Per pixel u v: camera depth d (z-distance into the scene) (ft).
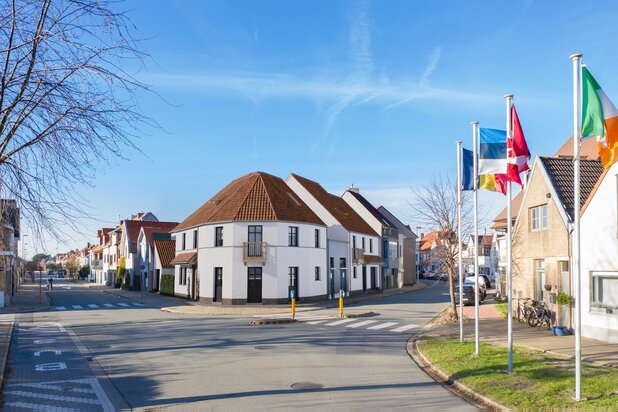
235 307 104.42
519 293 72.90
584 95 31.22
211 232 114.83
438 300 125.49
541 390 30.71
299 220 115.14
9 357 46.85
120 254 222.28
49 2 25.12
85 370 40.78
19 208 25.50
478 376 35.09
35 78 25.25
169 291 145.18
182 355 47.24
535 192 66.74
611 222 50.85
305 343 55.01
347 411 28.35
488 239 259.60
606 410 26.55
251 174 129.70
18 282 185.26
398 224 216.33
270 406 29.40
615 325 50.26
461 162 52.29
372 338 59.11
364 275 155.12
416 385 34.91
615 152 31.99
